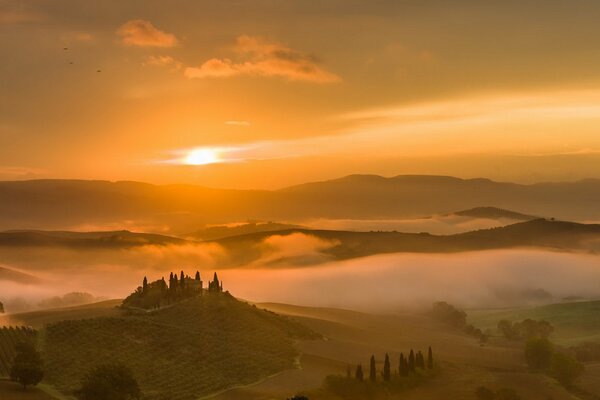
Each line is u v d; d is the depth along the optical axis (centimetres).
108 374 19700
